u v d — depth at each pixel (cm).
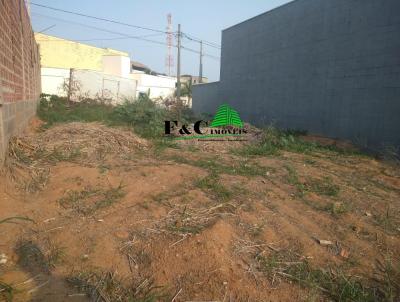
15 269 249
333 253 296
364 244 313
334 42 946
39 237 290
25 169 424
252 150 717
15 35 587
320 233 330
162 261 260
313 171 571
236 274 251
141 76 2686
